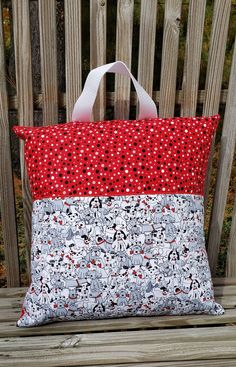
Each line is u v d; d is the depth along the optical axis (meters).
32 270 0.79
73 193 0.77
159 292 0.78
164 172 0.79
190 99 0.94
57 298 0.76
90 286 0.76
